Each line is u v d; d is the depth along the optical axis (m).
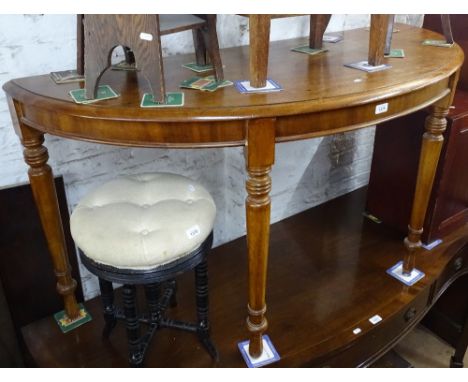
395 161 1.41
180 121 0.72
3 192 1.04
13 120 0.90
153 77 0.75
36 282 1.17
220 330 1.12
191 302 1.23
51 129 0.81
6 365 1.14
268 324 1.12
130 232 0.82
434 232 1.37
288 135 0.77
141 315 1.05
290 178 1.56
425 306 1.30
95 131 0.76
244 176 1.37
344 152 1.68
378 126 1.42
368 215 1.59
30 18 0.96
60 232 1.04
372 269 1.32
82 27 0.89
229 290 1.26
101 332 1.14
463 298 1.47
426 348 1.55
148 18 0.71
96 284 1.31
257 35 0.78
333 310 1.17
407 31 1.35
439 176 1.27
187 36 1.16
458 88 1.44
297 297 1.22
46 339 1.12
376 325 1.12
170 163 1.30
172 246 0.80
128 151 1.21
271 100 0.76
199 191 0.94
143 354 1.00
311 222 1.57
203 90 0.83
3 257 1.09
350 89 0.81
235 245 1.46
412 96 0.88
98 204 0.91
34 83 0.89
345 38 1.29
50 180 0.96
